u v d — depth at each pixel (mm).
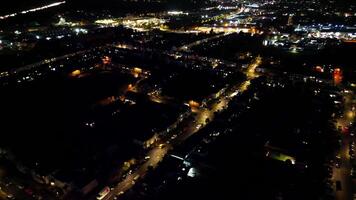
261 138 107125
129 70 182000
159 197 83250
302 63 180375
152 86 153375
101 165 98688
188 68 179000
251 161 95875
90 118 126312
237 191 84125
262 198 81875
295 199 81812
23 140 111500
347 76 158875
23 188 91688
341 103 134875
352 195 83562
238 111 128125
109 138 112125
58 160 99625
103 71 181375
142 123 120250
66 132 116188
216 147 103188
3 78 168375
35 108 135250
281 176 89688
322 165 94812
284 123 116250
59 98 144500
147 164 100375
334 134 111000
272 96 138500
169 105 134500
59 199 86500
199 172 92312
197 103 136625
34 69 181625
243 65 183875
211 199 81438
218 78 163000
